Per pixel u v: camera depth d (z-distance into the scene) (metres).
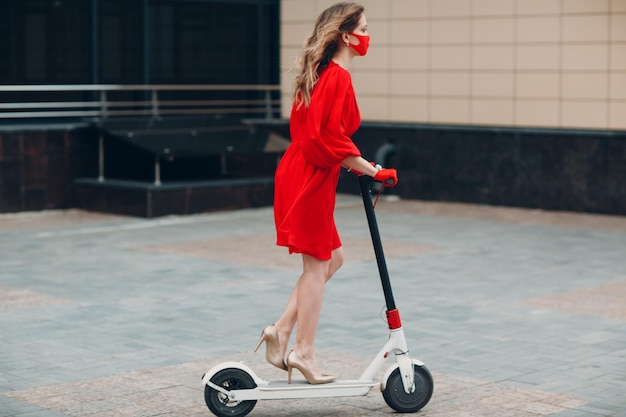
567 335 8.02
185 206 15.31
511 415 5.93
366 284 10.12
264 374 6.84
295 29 18.25
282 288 9.95
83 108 16.58
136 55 17.05
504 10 15.97
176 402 6.20
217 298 9.48
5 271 10.84
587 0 15.14
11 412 5.98
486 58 16.23
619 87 14.99
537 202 15.81
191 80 17.73
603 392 6.43
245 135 16.41
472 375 6.84
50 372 6.92
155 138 15.60
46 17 16.12
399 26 17.11
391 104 17.33
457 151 16.52
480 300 9.38
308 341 5.88
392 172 5.79
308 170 5.80
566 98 15.48
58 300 9.38
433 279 10.40
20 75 15.94
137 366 7.08
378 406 6.11
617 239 13.05
